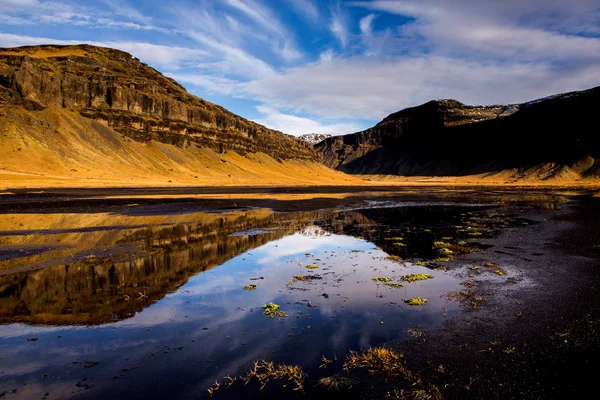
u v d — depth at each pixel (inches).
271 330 472.1
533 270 746.2
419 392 325.4
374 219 1690.5
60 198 2524.6
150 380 352.5
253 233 1285.7
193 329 475.5
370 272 771.4
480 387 335.0
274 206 2338.8
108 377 357.7
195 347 423.8
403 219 1683.1
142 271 762.8
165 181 4808.1
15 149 3961.6
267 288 657.6
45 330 471.5
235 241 1128.8
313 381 348.2
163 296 608.7
